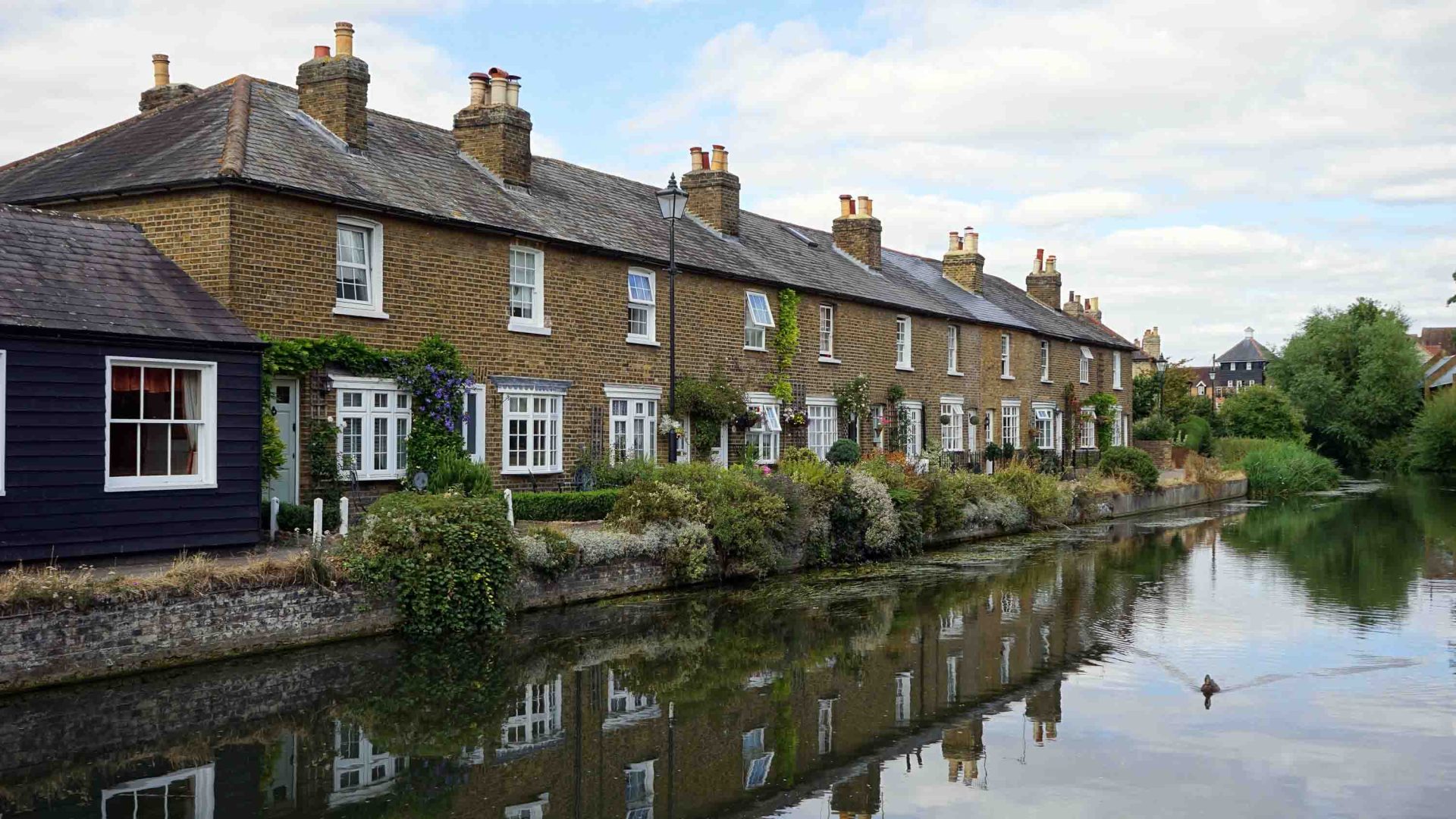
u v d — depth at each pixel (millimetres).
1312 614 17672
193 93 22234
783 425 28688
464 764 9969
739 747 10617
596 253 23062
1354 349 71188
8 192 18562
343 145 19719
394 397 18734
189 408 15016
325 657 13461
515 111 23219
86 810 8664
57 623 11547
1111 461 38375
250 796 9047
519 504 19172
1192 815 8836
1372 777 9750
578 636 15367
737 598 18734
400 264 18922
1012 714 11781
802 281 29625
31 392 13156
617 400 23797
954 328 37688
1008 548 26500
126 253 15523
